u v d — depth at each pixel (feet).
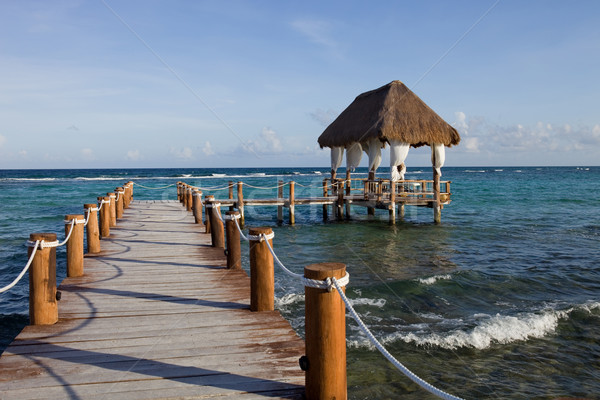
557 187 148.46
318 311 8.53
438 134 51.26
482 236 49.03
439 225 57.31
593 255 38.01
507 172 353.92
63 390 9.23
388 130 49.62
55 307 13.55
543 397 14.78
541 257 37.14
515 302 24.50
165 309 14.85
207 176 236.02
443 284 27.81
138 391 9.21
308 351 8.71
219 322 13.53
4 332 20.92
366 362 16.97
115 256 24.08
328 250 40.34
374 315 22.11
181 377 9.86
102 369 10.25
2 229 55.83
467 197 106.93
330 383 8.50
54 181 189.57
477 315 22.22
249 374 10.02
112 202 36.19
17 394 9.04
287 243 44.24
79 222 19.58
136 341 11.99
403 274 30.48
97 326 13.17
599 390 15.24
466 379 15.84
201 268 21.18
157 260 23.03
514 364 17.02
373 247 42.04
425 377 15.93
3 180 196.13
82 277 19.35
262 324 13.35
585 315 22.06
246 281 18.69
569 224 59.11
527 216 69.05
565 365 17.01
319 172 330.13
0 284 29.45
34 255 13.21
